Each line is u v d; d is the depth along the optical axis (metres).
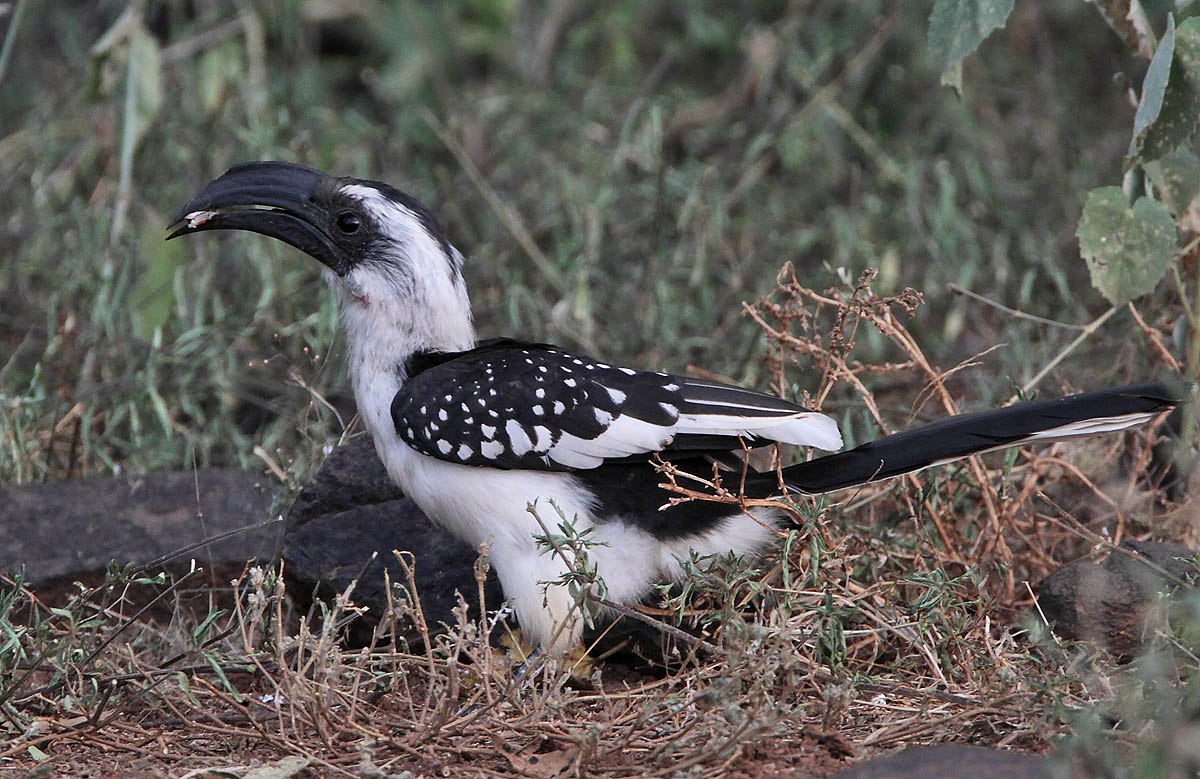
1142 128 9.28
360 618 9.48
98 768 7.53
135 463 11.76
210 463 12.35
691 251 14.50
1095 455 10.65
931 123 16.97
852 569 9.27
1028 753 7.29
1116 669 7.91
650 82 16.53
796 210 15.97
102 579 9.90
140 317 13.24
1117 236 9.60
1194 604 7.12
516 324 13.23
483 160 16.58
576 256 14.35
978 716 7.50
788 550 8.29
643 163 15.27
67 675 8.14
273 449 11.57
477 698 8.15
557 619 8.65
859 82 17.22
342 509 9.82
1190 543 9.58
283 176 9.41
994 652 8.20
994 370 12.94
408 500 9.80
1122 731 6.93
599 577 8.40
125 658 8.59
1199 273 9.73
